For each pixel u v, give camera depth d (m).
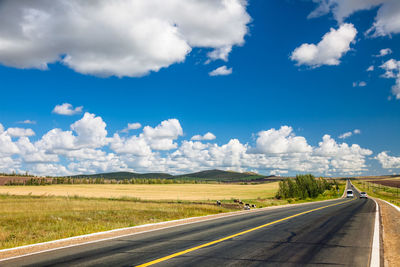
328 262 6.90
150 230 12.80
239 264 6.74
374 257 7.39
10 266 6.76
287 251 8.12
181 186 135.25
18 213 22.62
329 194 110.75
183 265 6.69
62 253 8.12
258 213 22.09
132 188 115.12
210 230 12.45
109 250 8.48
